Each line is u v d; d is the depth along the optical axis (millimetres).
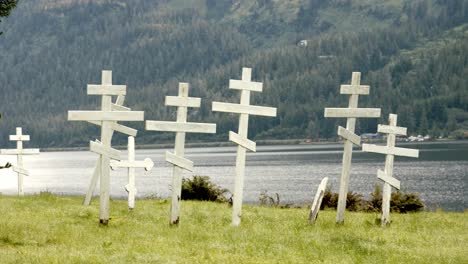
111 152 25344
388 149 27844
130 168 30688
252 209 32062
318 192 27500
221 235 23766
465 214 32625
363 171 117438
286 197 68625
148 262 18922
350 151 27578
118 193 76125
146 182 97000
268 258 20469
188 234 23641
